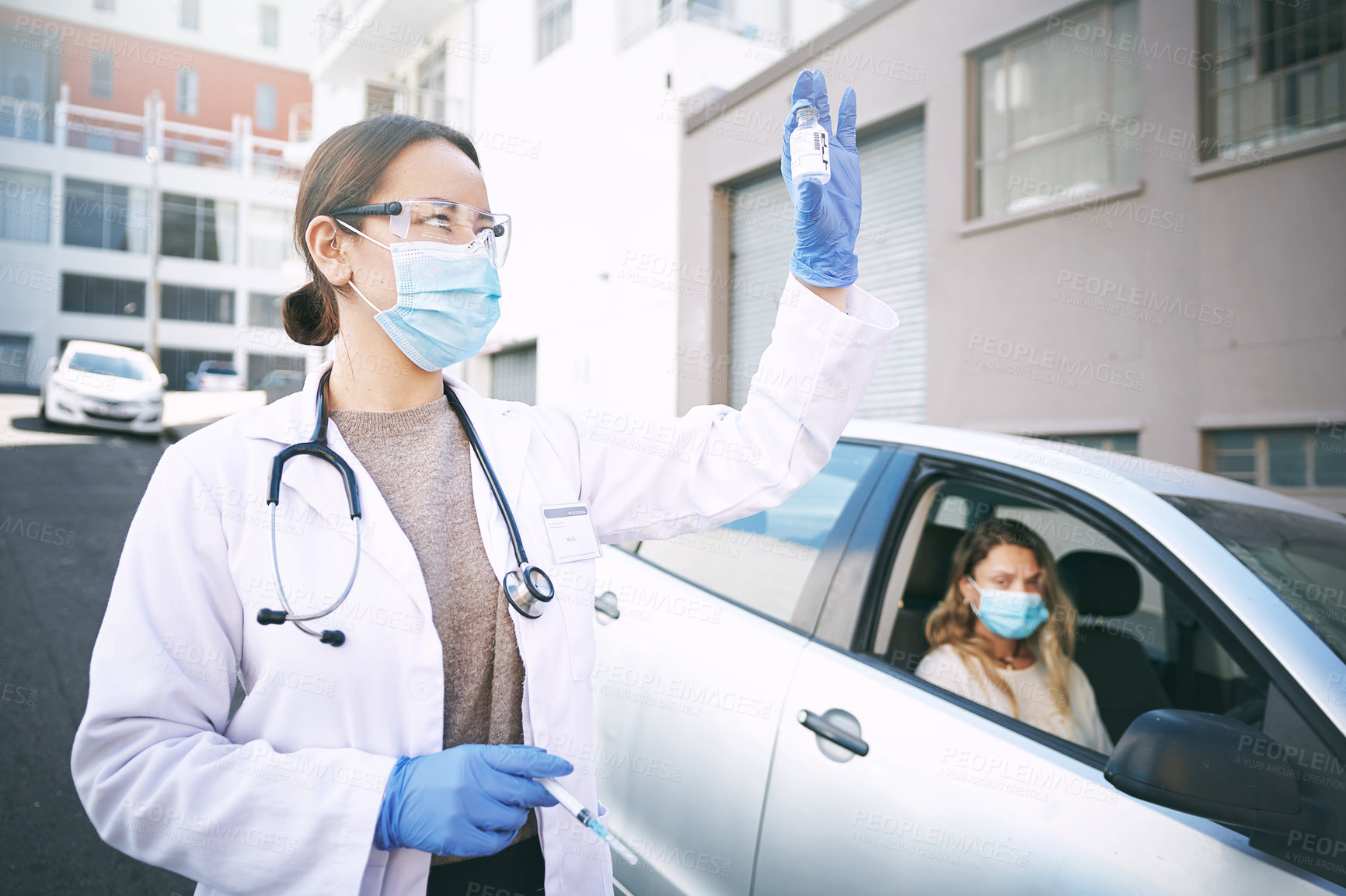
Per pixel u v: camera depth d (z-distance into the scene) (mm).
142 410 12898
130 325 27938
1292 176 4984
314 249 1067
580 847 1006
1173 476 1888
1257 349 5152
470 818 836
